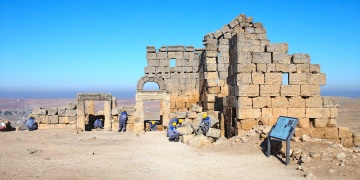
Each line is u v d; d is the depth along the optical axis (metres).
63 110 27.03
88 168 10.84
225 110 20.69
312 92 17.78
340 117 30.58
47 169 10.51
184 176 9.88
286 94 17.55
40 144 16.34
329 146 11.70
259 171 10.34
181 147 15.77
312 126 17.88
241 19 28.89
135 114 26.53
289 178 9.42
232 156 12.75
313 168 10.02
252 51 17.78
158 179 9.53
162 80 30.41
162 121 29.05
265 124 16.94
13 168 10.47
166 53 31.58
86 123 29.70
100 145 16.56
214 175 9.98
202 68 28.78
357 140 17.84
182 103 31.39
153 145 16.58
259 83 17.42
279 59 17.66
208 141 15.77
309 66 17.89
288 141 11.02
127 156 13.21
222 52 27.20
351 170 9.45
